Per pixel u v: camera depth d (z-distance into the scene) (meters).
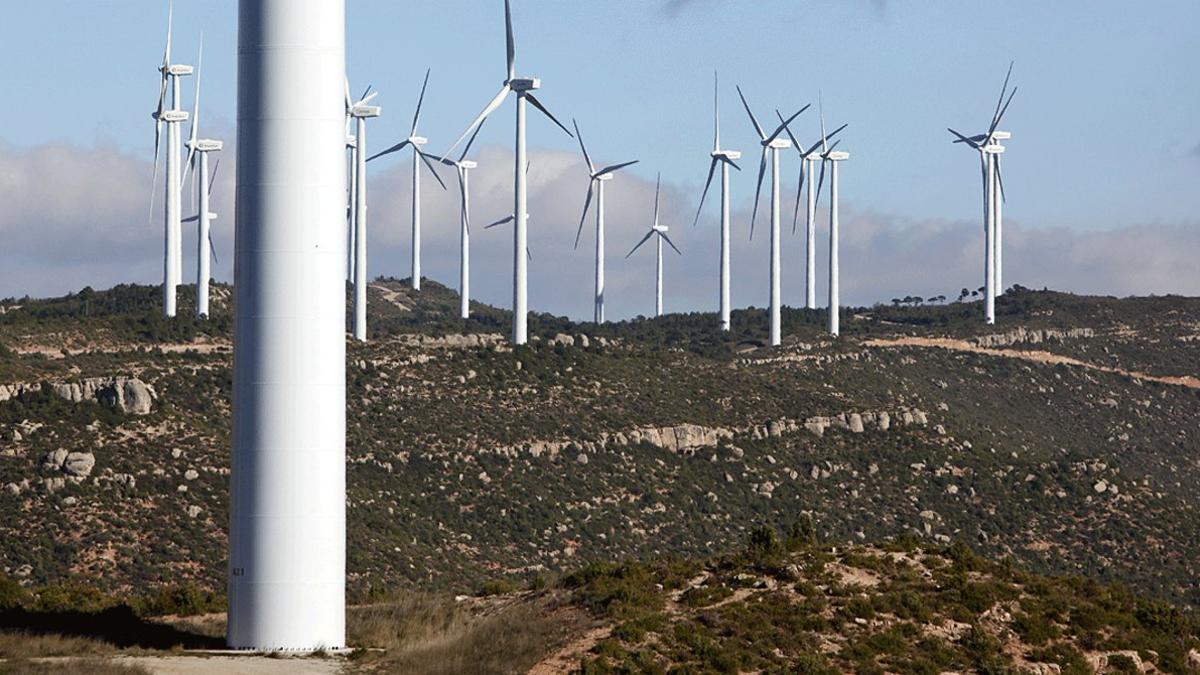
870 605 170.00
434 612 193.12
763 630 163.50
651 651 158.75
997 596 176.88
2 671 152.50
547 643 162.62
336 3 179.25
